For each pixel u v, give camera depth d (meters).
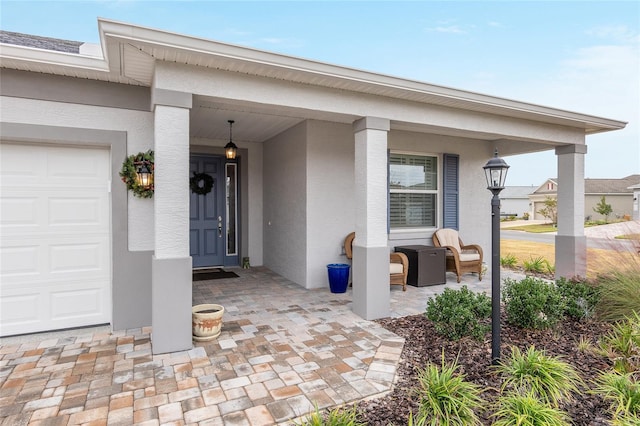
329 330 3.89
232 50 3.23
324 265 5.99
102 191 4.02
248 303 4.96
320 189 5.94
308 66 3.59
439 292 5.65
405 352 3.31
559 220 6.40
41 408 2.41
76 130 3.71
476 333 3.37
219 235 7.59
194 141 7.09
